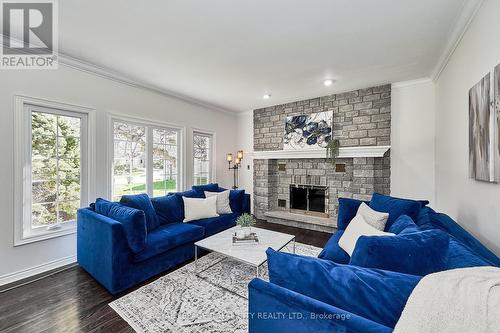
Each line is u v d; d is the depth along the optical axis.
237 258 2.11
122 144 3.46
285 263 0.98
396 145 3.68
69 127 2.86
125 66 2.99
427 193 3.46
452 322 0.65
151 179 3.83
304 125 4.46
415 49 2.54
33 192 2.55
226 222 3.51
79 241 2.56
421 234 1.07
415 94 3.51
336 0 1.78
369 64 2.93
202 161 4.96
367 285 0.83
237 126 5.70
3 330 1.66
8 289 2.19
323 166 4.40
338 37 2.30
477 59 1.81
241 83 3.60
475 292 0.69
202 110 4.77
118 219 2.22
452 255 1.13
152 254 2.35
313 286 0.90
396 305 0.78
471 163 1.92
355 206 2.67
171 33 2.24
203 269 2.61
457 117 2.35
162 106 3.95
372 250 1.00
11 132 2.35
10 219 2.34
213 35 2.27
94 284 2.27
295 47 2.50
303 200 4.71
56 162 2.74
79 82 2.87
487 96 1.61
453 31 2.17
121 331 1.64
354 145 3.93
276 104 4.86
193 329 1.67
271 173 4.98
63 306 1.92
